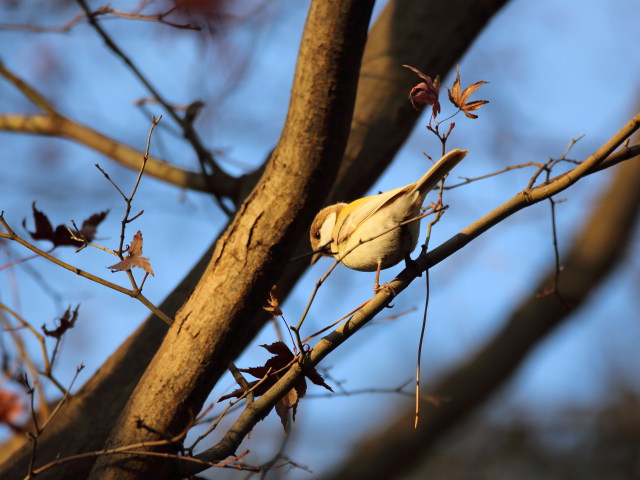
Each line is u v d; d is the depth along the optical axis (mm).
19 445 9125
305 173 6062
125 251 6434
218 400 6293
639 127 6121
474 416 18750
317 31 5781
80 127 11359
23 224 7621
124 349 8469
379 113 10102
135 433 6285
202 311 6312
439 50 10383
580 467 18219
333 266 5984
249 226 6242
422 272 6816
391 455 16078
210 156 10141
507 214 6758
